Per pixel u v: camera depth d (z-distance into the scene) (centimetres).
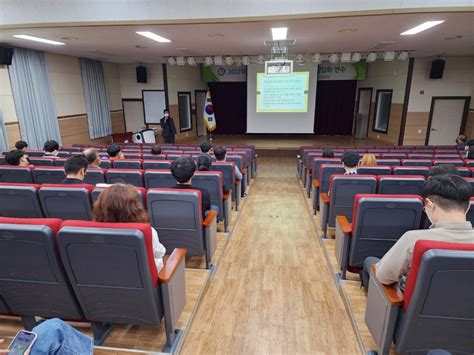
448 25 489
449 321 132
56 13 455
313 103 1115
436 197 133
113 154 455
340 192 299
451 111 937
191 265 282
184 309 213
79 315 175
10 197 253
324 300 233
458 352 143
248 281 261
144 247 141
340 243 249
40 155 513
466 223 131
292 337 195
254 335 197
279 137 1268
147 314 165
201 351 183
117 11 445
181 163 240
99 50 737
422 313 131
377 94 1106
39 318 202
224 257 304
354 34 566
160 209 236
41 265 152
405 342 143
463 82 910
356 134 1254
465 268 117
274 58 802
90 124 914
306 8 421
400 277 152
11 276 158
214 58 898
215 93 1324
